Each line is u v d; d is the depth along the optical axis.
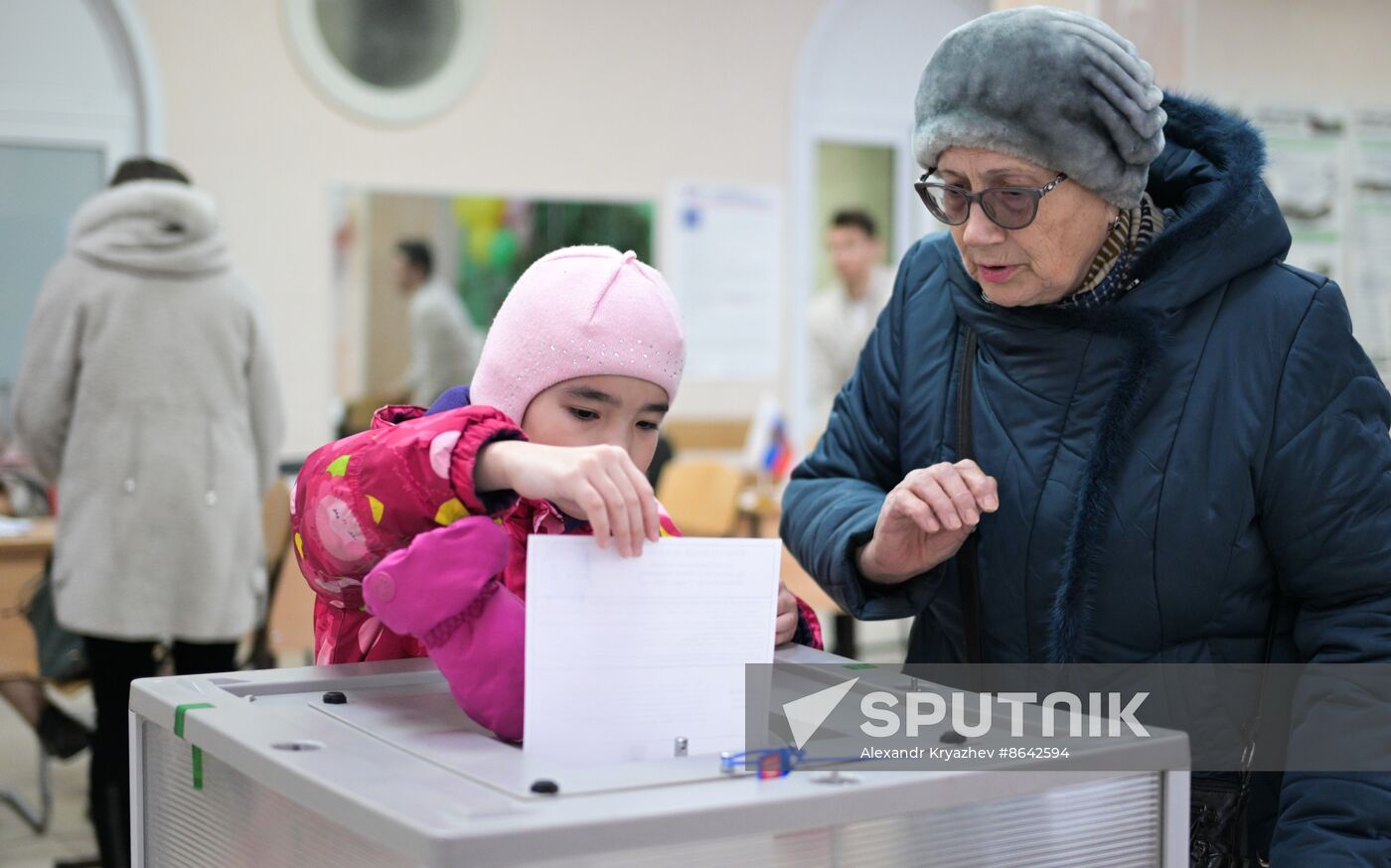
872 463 1.42
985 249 1.17
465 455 0.95
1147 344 1.19
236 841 0.90
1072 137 1.11
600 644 0.87
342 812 0.75
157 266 2.88
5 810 3.72
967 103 1.13
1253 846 1.21
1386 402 1.21
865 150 7.37
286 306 6.15
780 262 7.11
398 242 6.34
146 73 5.84
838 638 4.19
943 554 1.20
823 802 0.76
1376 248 6.17
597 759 0.86
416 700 1.01
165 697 1.00
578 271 1.12
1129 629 1.22
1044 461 1.24
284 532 3.46
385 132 6.30
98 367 2.84
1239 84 5.91
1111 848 0.89
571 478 0.88
